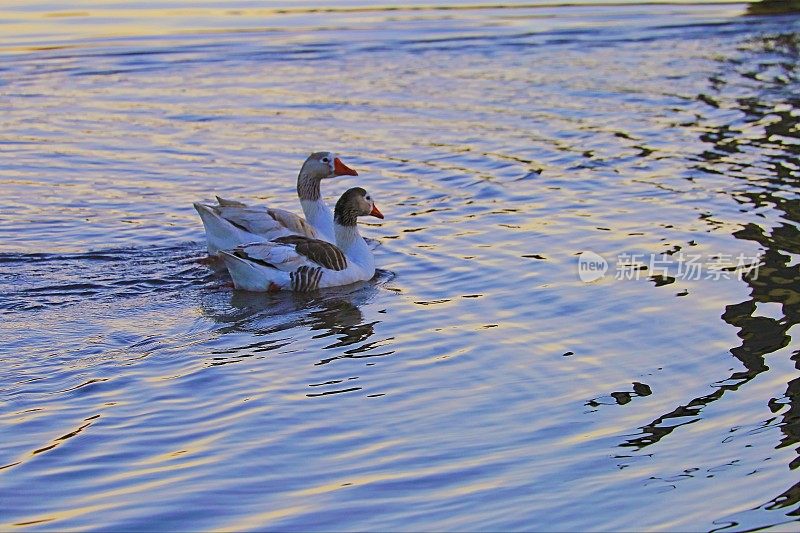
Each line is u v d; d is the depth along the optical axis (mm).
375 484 7680
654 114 19359
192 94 20516
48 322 10664
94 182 15570
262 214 12867
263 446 8219
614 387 9289
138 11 27375
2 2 27953
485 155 17000
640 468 7953
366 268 12258
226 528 7121
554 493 7598
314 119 18984
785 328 10453
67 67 22156
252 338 10414
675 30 26297
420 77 21938
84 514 7270
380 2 29219
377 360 9867
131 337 10375
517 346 10172
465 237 13492
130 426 8508
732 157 16781
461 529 7141
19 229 13508
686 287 11609
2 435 8328
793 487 7676
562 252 12812
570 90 21016
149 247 13109
